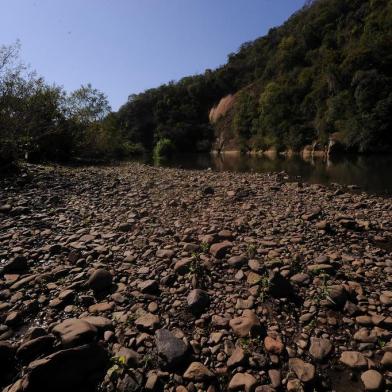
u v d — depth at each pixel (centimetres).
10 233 609
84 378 279
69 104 2206
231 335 339
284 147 4891
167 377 286
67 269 468
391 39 4275
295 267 481
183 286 427
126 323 352
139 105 8569
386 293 421
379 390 278
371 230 693
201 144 7450
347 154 3569
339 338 343
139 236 609
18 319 360
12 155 1253
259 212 794
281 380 287
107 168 1802
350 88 4156
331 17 6694
